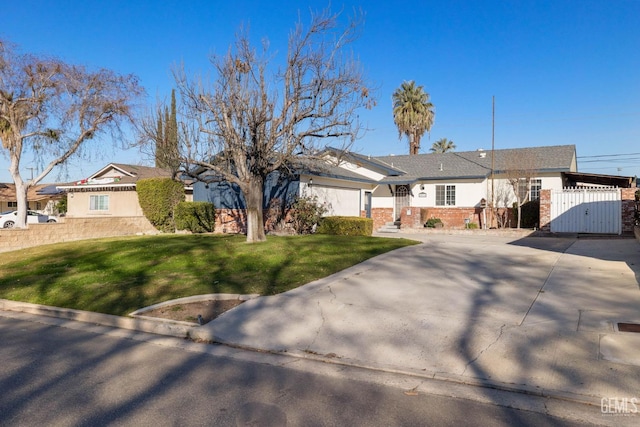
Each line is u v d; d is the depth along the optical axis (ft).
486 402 15.30
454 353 19.51
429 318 23.84
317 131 48.78
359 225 65.67
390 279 32.68
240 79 47.96
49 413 14.43
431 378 17.58
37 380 17.31
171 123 48.93
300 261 39.06
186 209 76.23
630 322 21.45
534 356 18.48
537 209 75.00
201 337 23.07
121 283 33.78
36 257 47.98
